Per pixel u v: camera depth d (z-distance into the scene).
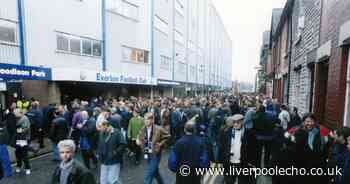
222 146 4.69
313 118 3.54
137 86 20.89
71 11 13.47
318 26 6.98
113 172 4.38
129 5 18.36
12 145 5.75
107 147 4.30
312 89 8.30
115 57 16.97
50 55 12.41
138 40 19.44
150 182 4.76
